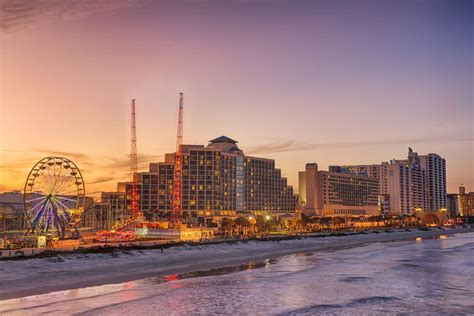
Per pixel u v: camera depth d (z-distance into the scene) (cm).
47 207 11900
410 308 4512
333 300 4897
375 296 5134
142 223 17788
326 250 12644
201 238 14700
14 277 6419
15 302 4719
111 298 4938
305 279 6462
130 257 9075
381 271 7462
